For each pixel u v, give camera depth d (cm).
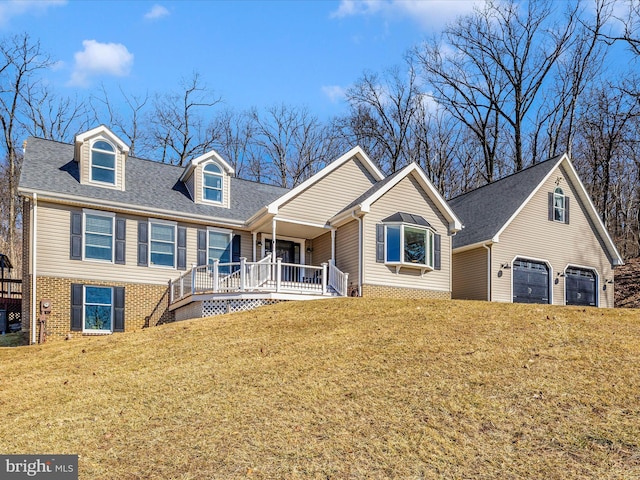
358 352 1164
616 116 3766
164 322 2119
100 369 1241
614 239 4197
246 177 5003
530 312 1413
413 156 4481
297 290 1964
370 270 2106
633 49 3553
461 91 4238
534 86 3922
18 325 2300
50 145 2195
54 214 1959
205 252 2241
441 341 1184
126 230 2092
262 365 1147
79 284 1967
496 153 4400
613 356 1012
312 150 4991
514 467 685
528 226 2566
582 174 4178
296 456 746
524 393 882
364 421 836
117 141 2145
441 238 2302
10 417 966
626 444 711
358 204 2100
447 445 747
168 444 812
